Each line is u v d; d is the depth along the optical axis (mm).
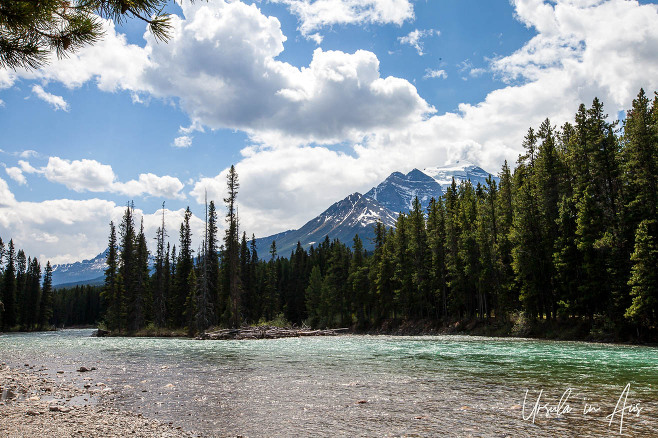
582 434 9391
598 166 44062
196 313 69938
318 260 124812
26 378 18703
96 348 36531
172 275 92812
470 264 60938
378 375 18375
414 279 71625
